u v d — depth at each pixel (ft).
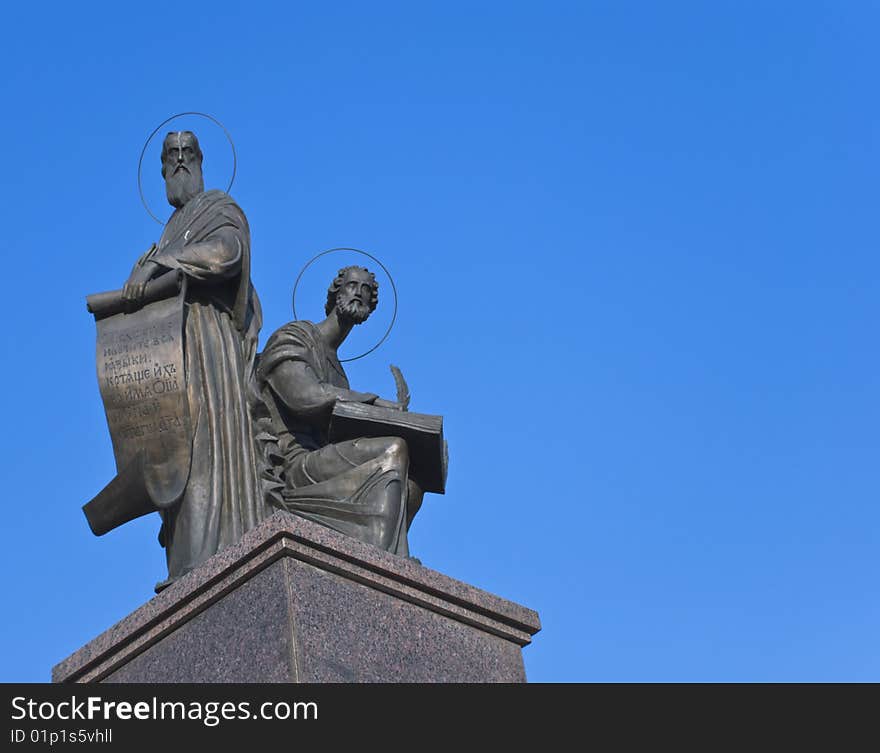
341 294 72.90
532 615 64.64
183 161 73.46
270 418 69.56
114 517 68.23
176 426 66.18
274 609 57.77
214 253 68.39
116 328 67.67
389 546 65.16
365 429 68.13
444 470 69.00
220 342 68.49
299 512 66.90
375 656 58.70
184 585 60.18
